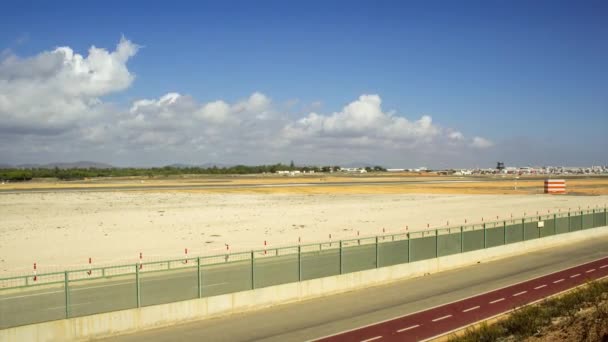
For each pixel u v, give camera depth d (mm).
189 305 28203
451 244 43625
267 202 103062
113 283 27344
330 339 25672
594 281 35438
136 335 25922
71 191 131875
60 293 26359
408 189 144250
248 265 30859
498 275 40375
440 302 32438
